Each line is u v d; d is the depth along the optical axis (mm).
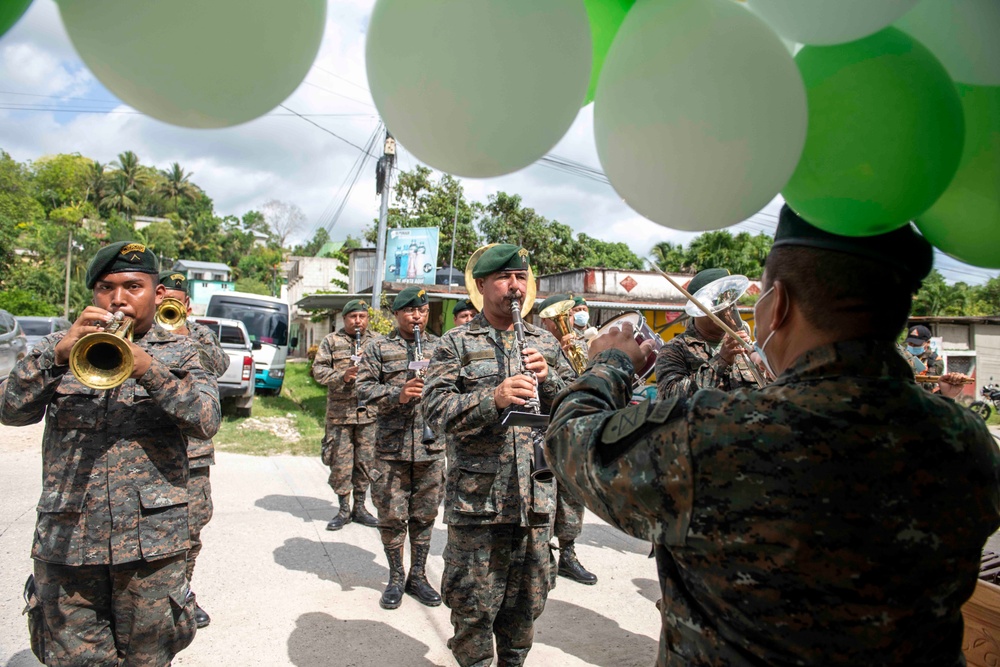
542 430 2408
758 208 985
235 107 782
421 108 832
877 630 847
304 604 3590
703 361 3043
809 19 880
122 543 2043
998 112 994
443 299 12688
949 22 1004
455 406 2445
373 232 21109
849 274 966
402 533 3705
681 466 913
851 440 875
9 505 5078
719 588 903
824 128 953
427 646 3178
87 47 708
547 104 841
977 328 19656
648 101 887
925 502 878
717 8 900
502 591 2504
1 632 3121
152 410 2170
